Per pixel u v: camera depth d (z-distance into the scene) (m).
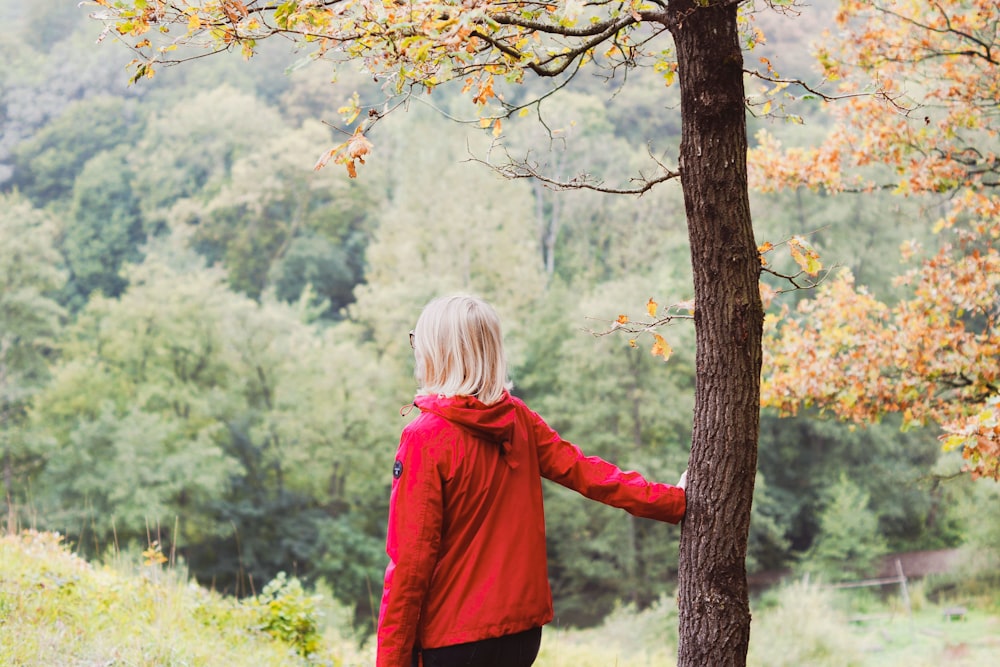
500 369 1.99
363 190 49.97
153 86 56.34
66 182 51.66
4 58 55.25
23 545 5.63
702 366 2.41
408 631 1.85
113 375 30.91
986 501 17.75
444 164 38.53
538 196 42.69
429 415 1.93
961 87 5.64
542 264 38.75
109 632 4.19
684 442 27.86
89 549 25.70
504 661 1.90
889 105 3.42
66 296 45.69
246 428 29.45
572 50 2.58
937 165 5.82
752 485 2.38
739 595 2.36
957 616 16.62
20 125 53.31
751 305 2.38
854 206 25.25
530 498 2.01
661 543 26.89
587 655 10.80
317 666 5.24
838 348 6.28
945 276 5.87
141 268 33.28
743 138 2.39
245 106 52.72
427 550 1.86
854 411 6.17
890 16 5.84
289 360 30.48
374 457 28.81
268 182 46.88
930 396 5.98
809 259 2.56
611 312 26.19
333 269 48.25
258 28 2.30
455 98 36.75
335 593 26.88
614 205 38.34
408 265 34.78
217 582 26.73
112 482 25.92
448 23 2.12
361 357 29.67
